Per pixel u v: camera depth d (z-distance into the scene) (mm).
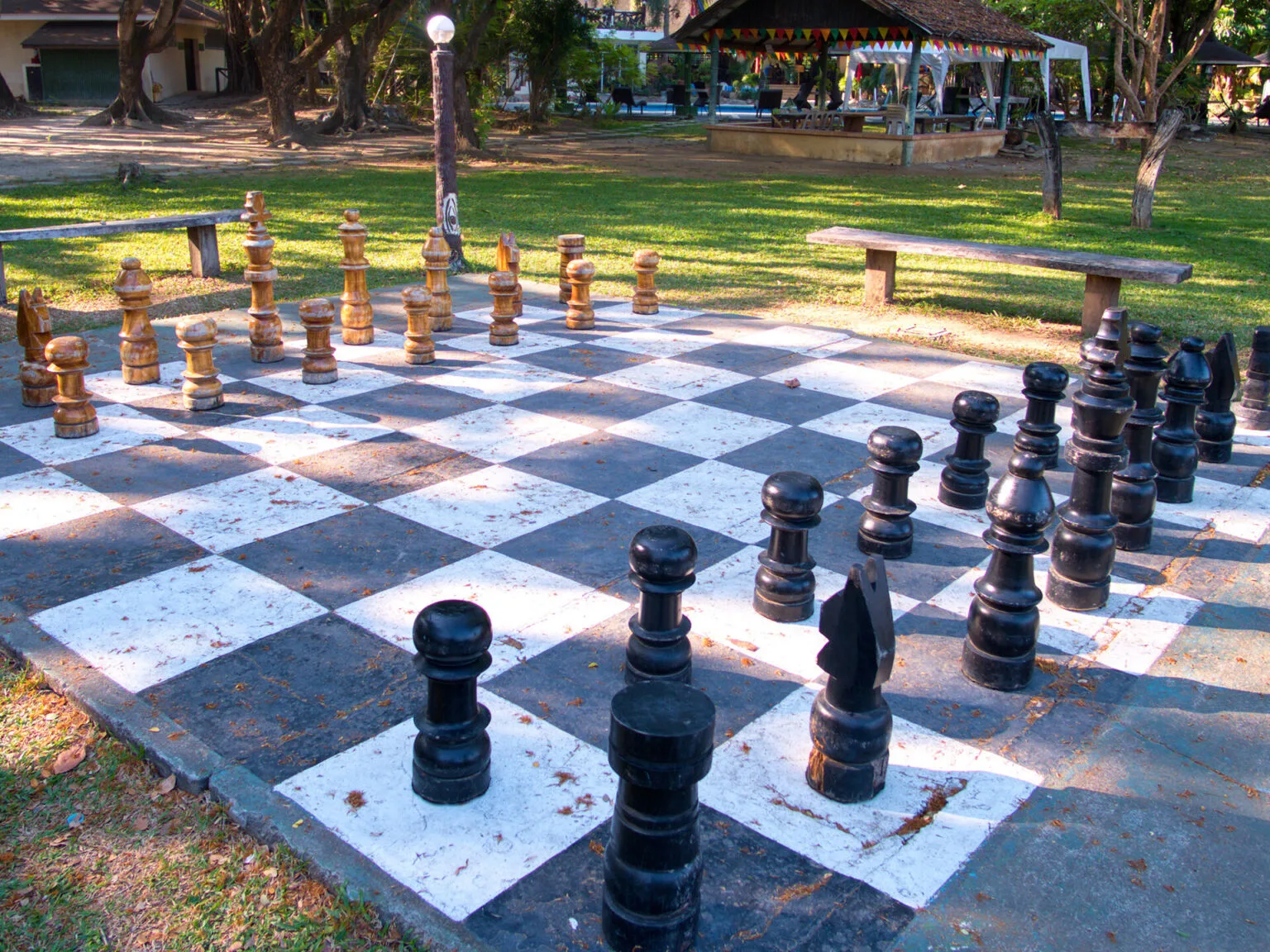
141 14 39500
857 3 24312
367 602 4355
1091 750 3568
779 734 3590
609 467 5863
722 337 8727
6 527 4945
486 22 24531
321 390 7074
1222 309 10125
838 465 5988
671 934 2646
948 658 4098
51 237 9344
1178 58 35250
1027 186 21281
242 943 2727
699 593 4520
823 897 2893
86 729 3594
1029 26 32375
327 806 3172
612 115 41125
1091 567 4441
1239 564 4957
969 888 2943
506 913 2801
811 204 17703
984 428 5363
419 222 14578
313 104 37344
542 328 8867
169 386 7090
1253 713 3805
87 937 2732
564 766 3389
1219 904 2922
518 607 4348
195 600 4336
